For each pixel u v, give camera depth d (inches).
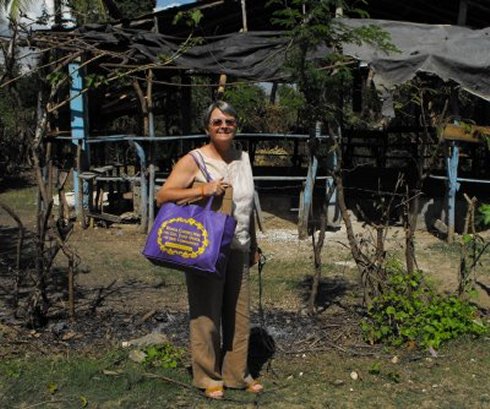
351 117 269.9
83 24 370.9
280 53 219.1
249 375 162.7
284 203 451.2
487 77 350.9
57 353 183.5
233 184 148.6
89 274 286.7
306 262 309.6
